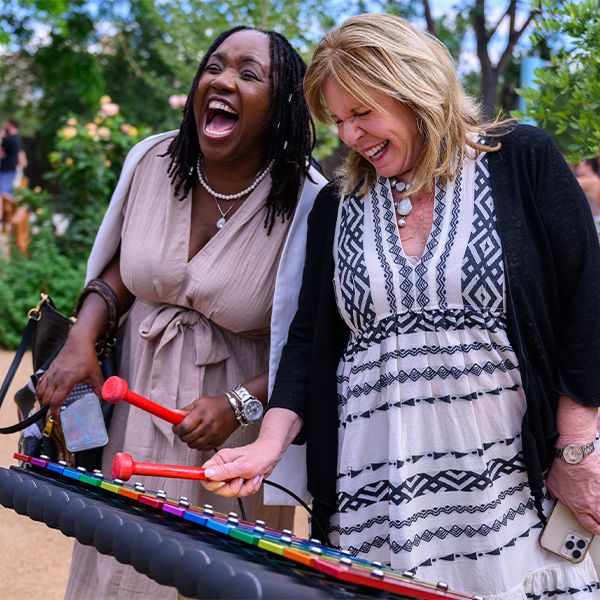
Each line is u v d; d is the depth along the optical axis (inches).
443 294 86.7
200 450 100.6
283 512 117.5
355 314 90.5
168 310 105.9
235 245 104.3
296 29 306.7
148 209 106.9
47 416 109.0
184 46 330.3
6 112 814.5
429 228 89.6
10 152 524.7
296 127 104.3
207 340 105.0
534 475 86.4
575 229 87.7
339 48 87.5
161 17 331.3
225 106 101.5
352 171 94.5
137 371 106.9
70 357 104.7
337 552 69.4
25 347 112.6
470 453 86.1
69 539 181.0
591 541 90.1
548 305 89.0
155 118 697.6
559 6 122.8
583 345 87.4
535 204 88.1
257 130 103.0
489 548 85.5
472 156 89.7
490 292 86.3
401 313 87.8
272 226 105.2
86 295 110.0
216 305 103.4
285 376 97.0
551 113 126.8
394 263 88.5
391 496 85.8
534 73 126.9
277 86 103.2
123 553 61.9
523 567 87.5
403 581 62.6
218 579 52.2
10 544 175.8
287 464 100.7
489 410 87.0
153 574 57.6
